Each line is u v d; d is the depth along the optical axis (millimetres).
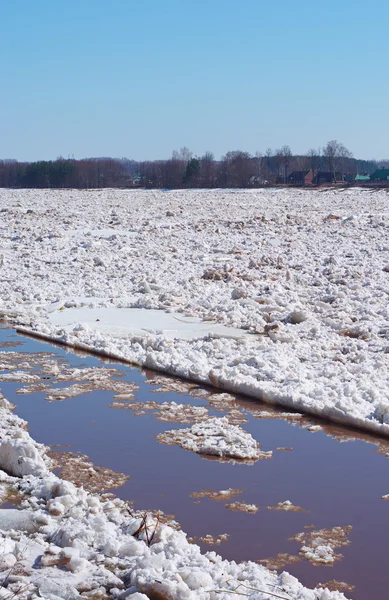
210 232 33406
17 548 6266
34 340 14938
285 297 17922
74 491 7480
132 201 56062
